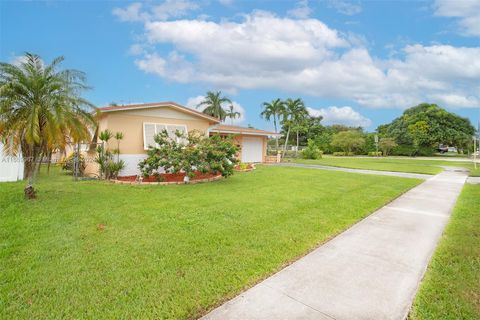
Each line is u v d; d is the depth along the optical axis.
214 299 2.98
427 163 27.56
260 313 2.76
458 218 6.32
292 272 3.62
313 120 55.28
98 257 3.90
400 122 55.66
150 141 12.60
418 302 2.99
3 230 4.86
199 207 6.78
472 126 51.41
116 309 2.77
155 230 5.07
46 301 2.87
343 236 5.04
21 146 7.09
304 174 14.49
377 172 17.23
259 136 25.08
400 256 4.19
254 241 4.63
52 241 4.43
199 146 10.98
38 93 6.89
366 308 2.88
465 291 3.22
